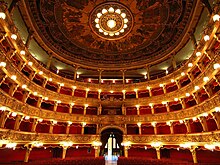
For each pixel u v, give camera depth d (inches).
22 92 892.6
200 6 774.5
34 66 943.0
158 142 977.5
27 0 808.3
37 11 893.2
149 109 1189.1
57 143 963.3
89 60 1299.2
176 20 943.0
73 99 1154.0
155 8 927.0
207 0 709.3
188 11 855.7
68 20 1005.2
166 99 1067.3
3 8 598.2
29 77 945.5
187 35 955.3
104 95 1304.1
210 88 770.8
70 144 994.1
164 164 802.2
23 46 806.5
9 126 831.7
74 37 1120.2
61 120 1048.2
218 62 629.3
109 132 1200.2
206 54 740.0
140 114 1191.6
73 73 1387.8
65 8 934.4
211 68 685.9
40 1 849.5
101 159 923.4
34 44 1056.8
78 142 1028.5
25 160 805.9
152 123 1070.4
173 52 1109.7
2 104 669.9
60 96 1107.3
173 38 1061.8
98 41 1178.0
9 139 682.8
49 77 1070.4
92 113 1228.5
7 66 681.6
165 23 986.7
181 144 872.9
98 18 1035.3
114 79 1422.2
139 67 1295.5
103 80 1416.1
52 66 1285.7
